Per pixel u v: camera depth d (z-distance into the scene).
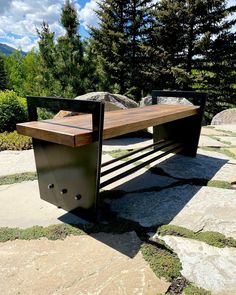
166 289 1.11
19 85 24.48
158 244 1.40
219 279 1.17
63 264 1.25
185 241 1.43
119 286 1.12
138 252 1.33
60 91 9.66
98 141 1.42
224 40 11.46
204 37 11.15
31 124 1.64
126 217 1.67
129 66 13.68
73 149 1.53
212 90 12.51
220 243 1.42
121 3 13.28
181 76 11.70
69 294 1.08
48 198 1.82
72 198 1.65
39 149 1.73
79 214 1.65
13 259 1.28
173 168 2.63
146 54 13.45
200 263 1.26
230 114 6.36
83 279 1.16
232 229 1.55
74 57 9.81
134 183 2.24
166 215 1.70
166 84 13.25
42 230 1.51
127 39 13.60
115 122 1.69
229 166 2.71
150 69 13.51
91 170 1.49
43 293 1.08
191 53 12.29
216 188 2.14
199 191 2.08
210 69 12.18
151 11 12.95
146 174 2.46
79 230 1.52
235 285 1.14
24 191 2.04
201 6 11.00
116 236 1.47
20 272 1.19
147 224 1.59
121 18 13.69
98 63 12.93
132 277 1.17
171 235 1.48
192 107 2.77
